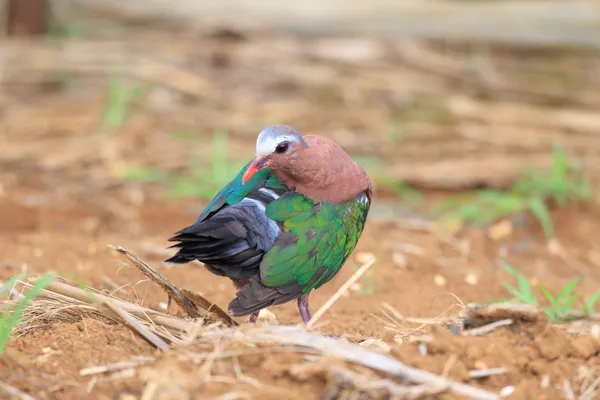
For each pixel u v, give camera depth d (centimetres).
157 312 812
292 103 1967
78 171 1681
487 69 2102
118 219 1507
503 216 1572
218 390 693
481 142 1778
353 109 1936
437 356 760
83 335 786
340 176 901
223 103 1969
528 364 770
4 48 2036
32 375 720
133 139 1795
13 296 847
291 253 852
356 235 930
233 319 927
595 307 1125
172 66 2075
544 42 2175
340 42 2170
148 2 2345
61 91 2047
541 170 1680
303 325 805
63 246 1257
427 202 1638
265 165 877
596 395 743
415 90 1989
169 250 1262
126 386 709
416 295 1124
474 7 2233
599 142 1770
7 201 1512
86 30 2261
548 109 1944
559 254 1437
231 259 828
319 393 700
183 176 1683
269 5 2322
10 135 1811
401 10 2253
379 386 681
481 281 1214
